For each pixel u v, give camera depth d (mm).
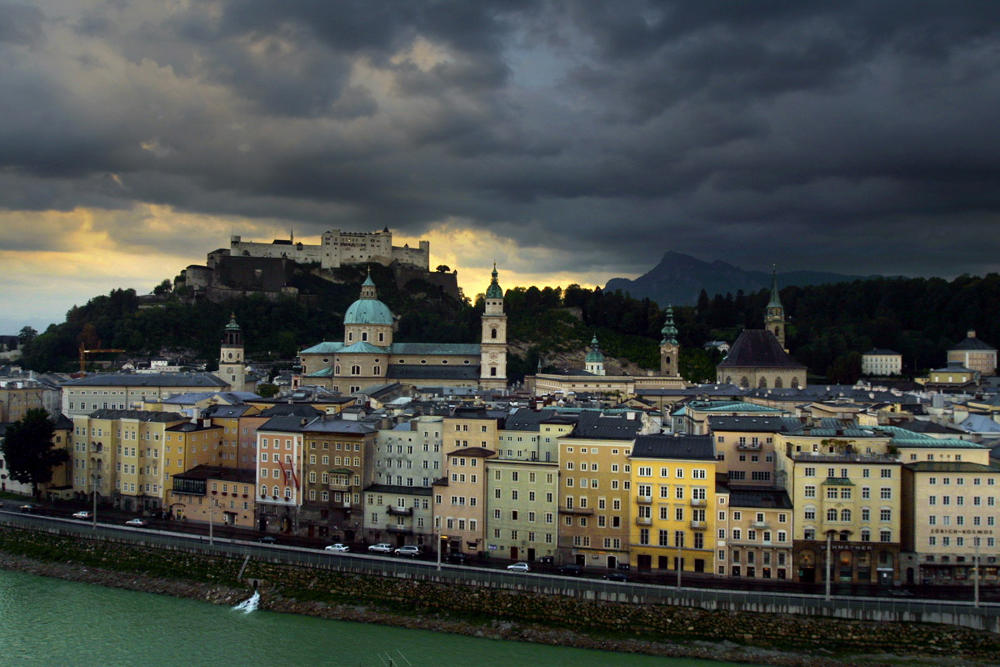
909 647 158625
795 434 196875
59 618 184500
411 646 168625
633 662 160375
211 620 183375
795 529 184875
